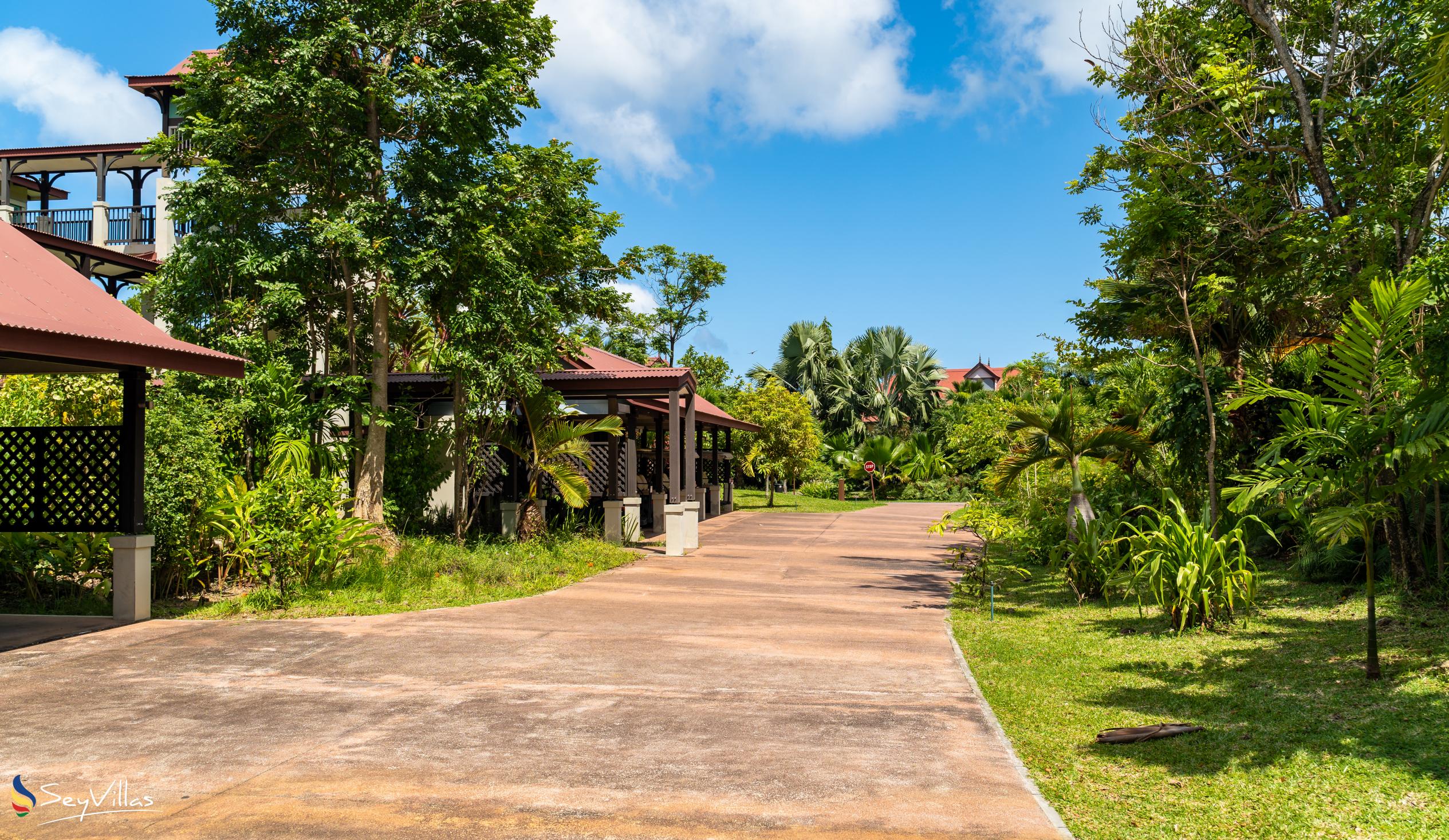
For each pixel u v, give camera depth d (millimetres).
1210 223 11508
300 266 12562
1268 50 11328
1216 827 3891
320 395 13711
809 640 8211
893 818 3912
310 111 11891
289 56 11789
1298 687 5977
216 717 5418
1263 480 6496
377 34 12484
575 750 4824
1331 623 7875
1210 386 12523
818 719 5516
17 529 9023
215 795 4102
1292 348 12695
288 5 12227
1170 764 4738
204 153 12688
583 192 17844
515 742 4953
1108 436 12844
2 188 22578
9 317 7324
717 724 5379
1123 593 10531
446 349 13164
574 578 12352
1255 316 12617
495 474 17688
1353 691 5715
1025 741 5180
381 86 12453
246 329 12773
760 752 4832
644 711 5652
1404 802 3990
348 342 14445
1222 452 12875
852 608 10281
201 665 6891
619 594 11172
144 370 9000
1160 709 5793
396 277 12469
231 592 10188
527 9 14188
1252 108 10727
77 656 7176
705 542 18938
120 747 4816
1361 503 5965
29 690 6082
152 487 9375
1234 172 11125
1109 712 5789
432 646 7699
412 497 14938
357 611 9391
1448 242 8398
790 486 43312
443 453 15227
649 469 24750
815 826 3805
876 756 4801
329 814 3883
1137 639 8039
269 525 9797
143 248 21234
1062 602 10586
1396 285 6160
